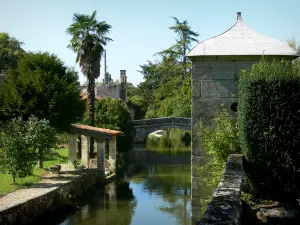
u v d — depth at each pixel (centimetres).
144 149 4534
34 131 1855
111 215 1723
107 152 3172
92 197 2089
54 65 2358
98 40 2991
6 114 2175
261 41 1218
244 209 905
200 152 1188
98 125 3472
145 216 1716
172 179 2633
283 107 909
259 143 918
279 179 934
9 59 5312
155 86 7412
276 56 1152
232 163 934
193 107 1188
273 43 1205
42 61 2338
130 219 1666
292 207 922
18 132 1823
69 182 1852
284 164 910
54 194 1662
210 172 1174
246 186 984
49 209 1594
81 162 2681
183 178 2667
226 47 1185
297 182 923
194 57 1179
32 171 2078
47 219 1551
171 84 6262
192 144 1192
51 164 2519
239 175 812
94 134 2397
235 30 1280
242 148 990
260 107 918
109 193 2184
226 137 1105
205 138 1162
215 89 1177
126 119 4106
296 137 906
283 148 909
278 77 914
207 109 1180
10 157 1775
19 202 1386
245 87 939
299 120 909
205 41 1232
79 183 2014
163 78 6681
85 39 2955
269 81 916
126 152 4103
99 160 2398
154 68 7238
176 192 2205
